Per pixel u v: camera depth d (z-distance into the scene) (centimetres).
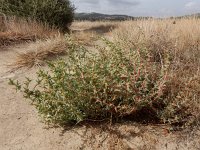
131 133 262
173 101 270
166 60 314
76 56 308
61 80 270
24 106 337
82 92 269
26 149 262
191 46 407
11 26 647
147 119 284
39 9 785
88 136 265
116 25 1016
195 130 259
